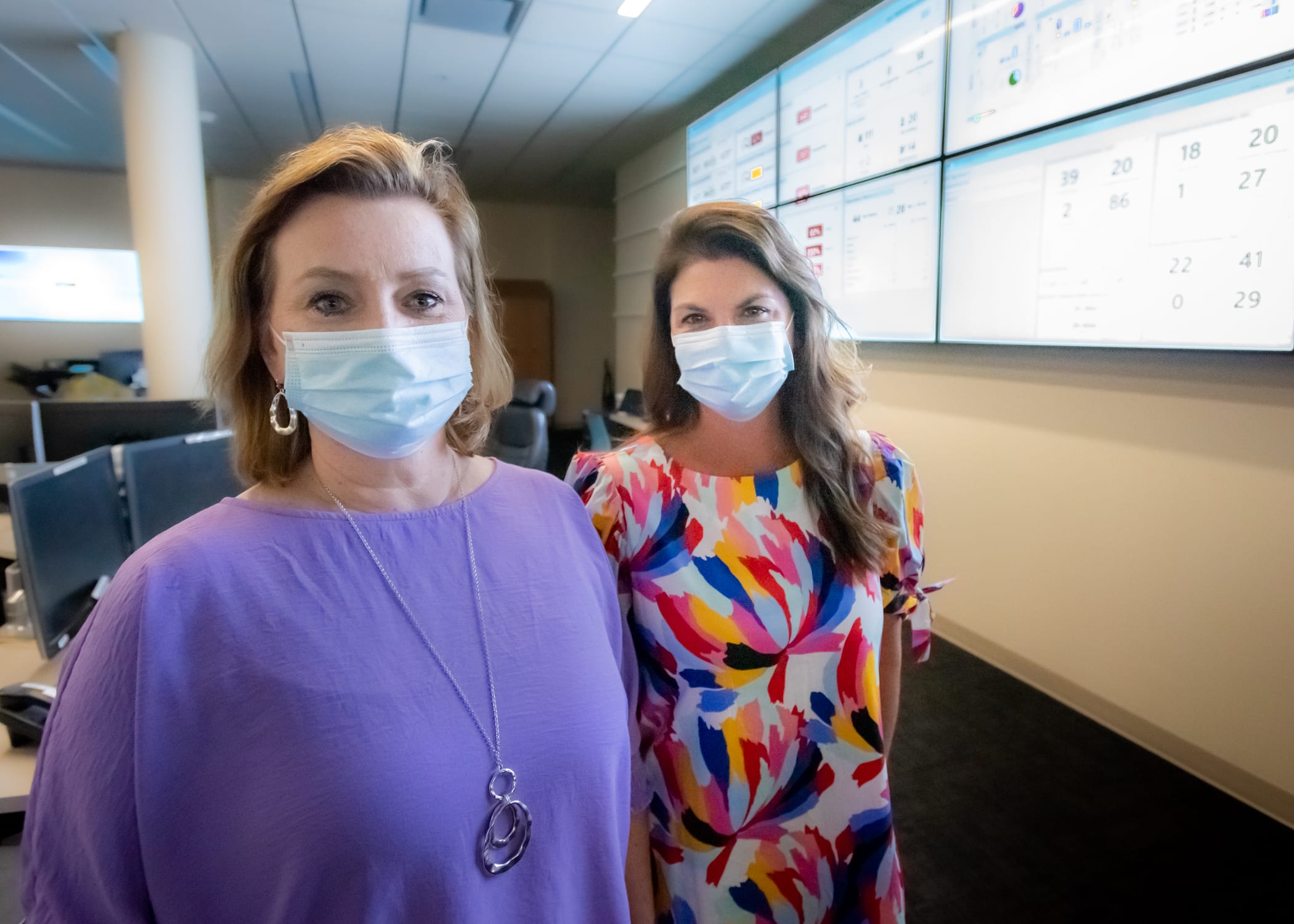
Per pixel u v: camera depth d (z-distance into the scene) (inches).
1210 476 81.4
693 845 38.4
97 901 23.0
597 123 208.1
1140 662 90.7
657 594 38.2
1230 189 75.0
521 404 147.3
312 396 26.9
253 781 22.9
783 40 149.8
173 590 23.5
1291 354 72.1
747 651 38.0
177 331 152.1
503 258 338.6
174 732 22.8
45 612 54.3
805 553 39.3
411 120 206.2
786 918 39.1
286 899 22.5
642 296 237.9
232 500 27.5
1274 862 71.1
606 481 39.4
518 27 143.1
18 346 261.4
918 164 113.7
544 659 27.8
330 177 26.3
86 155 245.1
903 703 101.8
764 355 38.8
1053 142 92.6
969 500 115.0
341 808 22.6
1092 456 94.8
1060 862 71.4
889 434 130.1
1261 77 71.5
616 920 29.2
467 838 24.5
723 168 169.8
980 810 79.0
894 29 116.0
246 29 143.4
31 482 53.7
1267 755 77.8
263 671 23.4
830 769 39.0
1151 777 84.4
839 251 132.9
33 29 143.4
